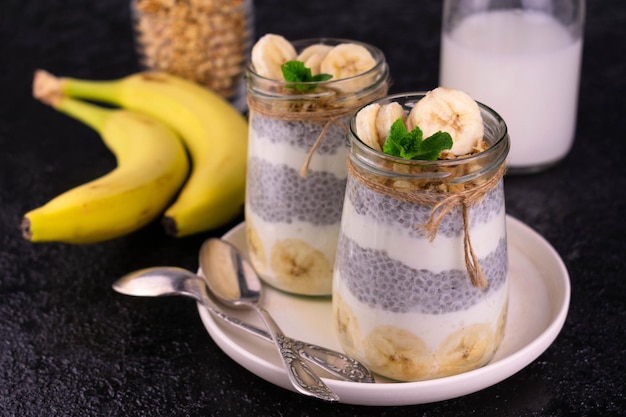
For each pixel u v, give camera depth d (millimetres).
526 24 825
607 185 824
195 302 728
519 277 704
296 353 638
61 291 739
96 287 742
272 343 664
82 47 1059
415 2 1140
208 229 770
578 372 663
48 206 731
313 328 682
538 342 631
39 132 913
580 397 647
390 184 596
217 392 658
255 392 657
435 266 605
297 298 706
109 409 651
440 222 598
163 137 818
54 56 1038
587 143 874
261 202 691
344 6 1130
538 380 659
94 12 1142
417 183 590
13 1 1165
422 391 612
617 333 689
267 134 676
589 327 695
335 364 637
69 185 842
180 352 686
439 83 943
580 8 824
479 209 603
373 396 614
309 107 657
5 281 749
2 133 910
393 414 639
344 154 669
